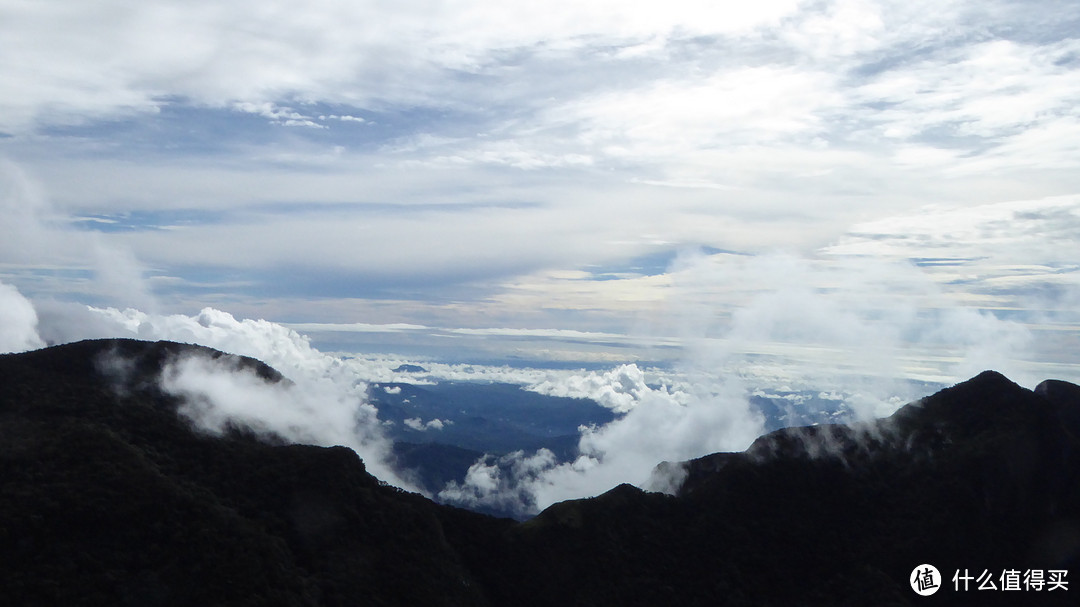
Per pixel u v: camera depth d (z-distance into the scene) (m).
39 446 101.50
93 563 88.69
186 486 102.94
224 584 90.88
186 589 89.75
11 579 84.44
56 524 91.06
